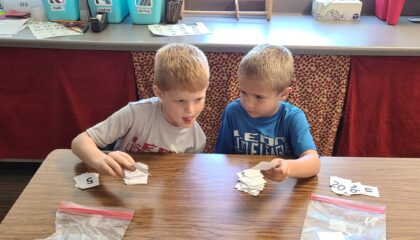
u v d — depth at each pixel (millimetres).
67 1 1988
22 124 2031
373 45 1766
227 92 1898
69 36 1832
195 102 1125
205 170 1030
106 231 830
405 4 2238
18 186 2164
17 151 2113
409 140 2010
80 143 1066
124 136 1283
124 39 1806
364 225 864
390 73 1848
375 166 1063
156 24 2037
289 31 1970
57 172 1007
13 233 818
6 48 1831
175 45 1161
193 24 2047
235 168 1042
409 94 1888
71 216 867
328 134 2006
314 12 2193
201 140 1312
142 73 1867
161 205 905
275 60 1168
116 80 1893
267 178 1000
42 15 2051
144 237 817
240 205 911
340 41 1815
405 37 1895
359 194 957
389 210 908
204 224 853
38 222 849
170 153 1104
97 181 973
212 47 1767
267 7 2111
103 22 1929
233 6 2248
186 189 958
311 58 1813
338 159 1091
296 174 992
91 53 1831
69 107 1962
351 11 2146
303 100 1919
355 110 1941
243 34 1912
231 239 815
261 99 1194
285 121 1267
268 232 836
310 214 891
